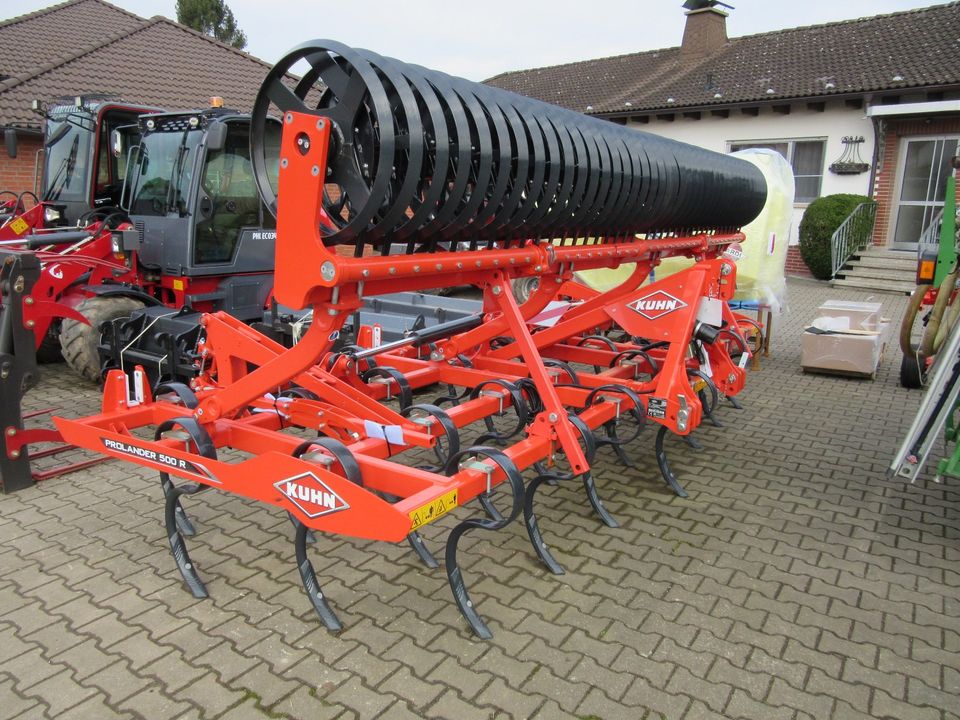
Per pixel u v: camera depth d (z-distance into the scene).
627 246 4.18
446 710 2.24
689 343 4.16
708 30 16.84
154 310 5.40
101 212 6.49
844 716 2.24
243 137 5.75
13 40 13.34
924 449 3.42
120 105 6.66
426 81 2.78
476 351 4.84
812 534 3.48
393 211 2.59
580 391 3.92
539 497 3.87
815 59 14.56
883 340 6.93
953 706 2.29
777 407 5.62
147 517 3.55
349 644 2.57
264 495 2.65
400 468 2.73
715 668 2.46
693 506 3.78
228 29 34.19
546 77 19.66
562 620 2.73
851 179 13.12
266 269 6.11
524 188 3.23
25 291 3.73
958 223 4.71
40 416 4.95
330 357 3.96
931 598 2.93
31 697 2.28
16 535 3.34
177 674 2.40
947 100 12.09
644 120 15.48
